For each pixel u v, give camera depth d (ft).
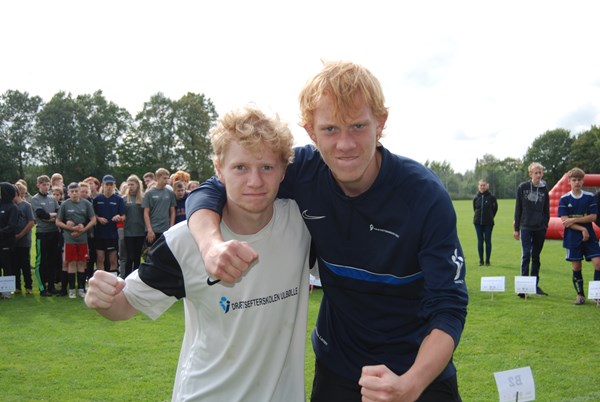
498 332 19.77
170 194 29.55
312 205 6.93
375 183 6.43
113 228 28.91
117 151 187.83
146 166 185.68
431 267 6.11
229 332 6.47
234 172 5.98
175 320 22.66
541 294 27.09
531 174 26.99
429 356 5.48
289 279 6.72
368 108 5.88
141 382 14.93
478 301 25.55
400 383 4.97
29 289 29.19
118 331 20.67
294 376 6.99
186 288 6.40
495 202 38.04
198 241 5.74
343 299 7.22
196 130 189.26
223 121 6.02
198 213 6.24
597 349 17.65
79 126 183.42
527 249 26.91
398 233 6.48
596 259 24.43
